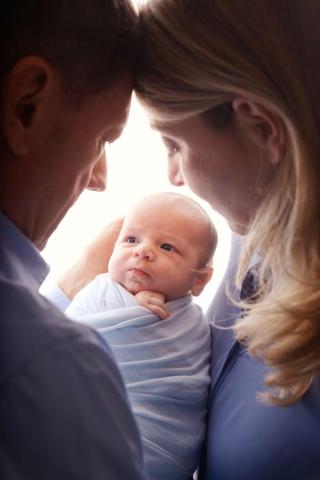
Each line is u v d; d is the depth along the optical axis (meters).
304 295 0.83
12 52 0.59
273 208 0.81
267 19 0.74
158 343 1.10
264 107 0.76
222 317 1.18
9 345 0.54
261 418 0.92
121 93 0.68
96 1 0.63
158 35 0.77
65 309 1.26
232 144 0.81
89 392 0.57
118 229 1.32
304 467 0.87
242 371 1.01
